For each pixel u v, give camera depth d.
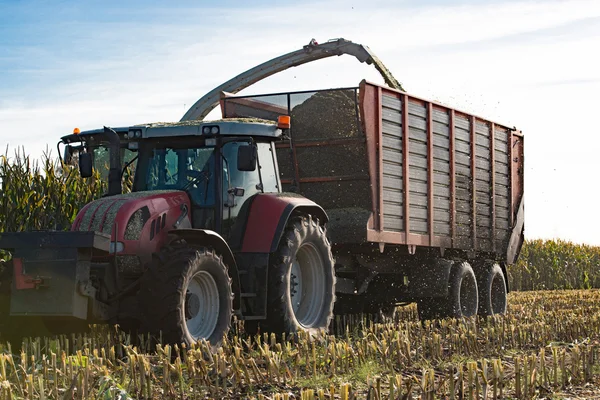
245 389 6.00
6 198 10.94
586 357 6.71
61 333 7.65
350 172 10.29
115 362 6.70
